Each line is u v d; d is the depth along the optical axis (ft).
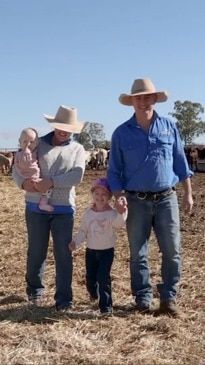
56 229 20.15
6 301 21.24
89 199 61.31
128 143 19.52
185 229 38.75
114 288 22.84
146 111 19.42
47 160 19.84
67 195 20.10
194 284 23.27
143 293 19.74
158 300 21.24
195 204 56.80
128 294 22.13
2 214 47.01
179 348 16.37
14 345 16.39
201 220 43.70
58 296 20.11
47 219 20.27
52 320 18.51
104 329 17.66
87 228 19.79
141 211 19.60
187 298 21.30
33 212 20.30
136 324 18.21
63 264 20.12
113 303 20.84
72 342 16.43
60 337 16.76
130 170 19.63
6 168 116.67
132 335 17.16
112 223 19.44
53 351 15.97
